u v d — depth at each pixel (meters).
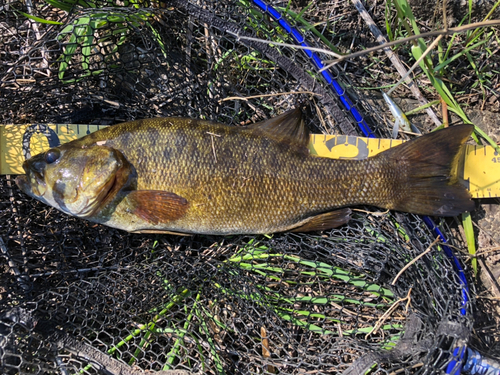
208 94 0.43
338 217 0.39
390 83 0.45
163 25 0.42
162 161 0.37
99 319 0.39
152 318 0.40
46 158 0.37
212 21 0.40
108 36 0.42
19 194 0.41
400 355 0.35
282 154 0.38
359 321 0.41
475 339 0.40
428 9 0.43
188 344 0.39
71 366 0.35
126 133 0.37
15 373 0.34
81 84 0.42
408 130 0.43
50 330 0.35
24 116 0.42
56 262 0.41
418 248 0.39
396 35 0.43
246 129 0.38
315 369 0.39
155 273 0.40
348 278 0.40
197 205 0.37
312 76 0.41
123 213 0.38
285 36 0.41
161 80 0.42
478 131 0.42
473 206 0.39
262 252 0.41
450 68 0.44
